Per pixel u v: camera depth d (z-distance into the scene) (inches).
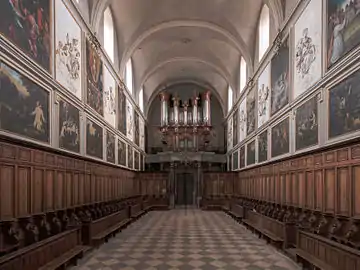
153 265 380.5
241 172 1109.1
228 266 376.8
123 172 957.8
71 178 516.1
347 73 385.4
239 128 1148.5
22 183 359.3
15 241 307.6
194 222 792.9
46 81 426.3
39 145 389.7
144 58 1130.7
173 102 1521.9
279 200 660.1
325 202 440.5
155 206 1195.9
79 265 378.9
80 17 566.6
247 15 852.6
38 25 406.6
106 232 519.5
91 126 636.7
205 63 1218.0
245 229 668.7
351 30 377.1
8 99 333.7
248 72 982.4
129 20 857.5
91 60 637.3
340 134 402.9
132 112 1122.0
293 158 574.6
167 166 1421.0
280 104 658.2
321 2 462.9
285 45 626.2
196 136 1492.4
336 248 280.7
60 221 427.5
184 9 876.6
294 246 431.2
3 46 321.4
